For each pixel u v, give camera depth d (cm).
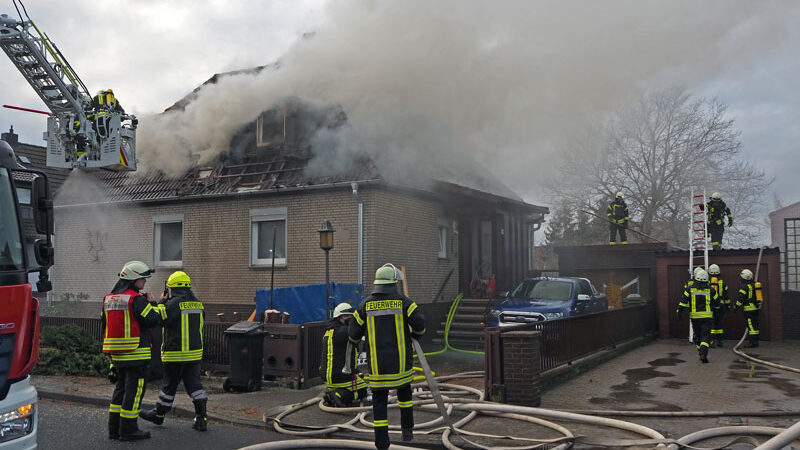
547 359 878
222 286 1463
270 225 1438
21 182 564
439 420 666
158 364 919
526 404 753
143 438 634
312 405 785
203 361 1050
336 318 760
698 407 741
